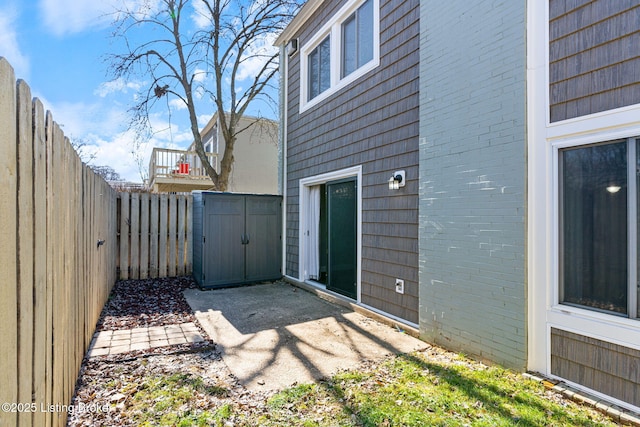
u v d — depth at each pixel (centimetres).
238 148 1427
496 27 329
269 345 384
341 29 610
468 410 250
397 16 467
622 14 253
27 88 150
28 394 151
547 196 293
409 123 443
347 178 572
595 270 271
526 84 305
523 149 305
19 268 141
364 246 525
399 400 264
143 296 600
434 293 391
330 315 502
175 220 769
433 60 397
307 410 254
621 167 256
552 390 275
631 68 248
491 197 331
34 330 160
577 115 276
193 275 752
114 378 298
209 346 373
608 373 259
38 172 168
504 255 319
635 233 250
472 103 350
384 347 381
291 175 762
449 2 378
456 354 360
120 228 714
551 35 292
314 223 699
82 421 237
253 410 254
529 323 303
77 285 290
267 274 742
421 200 412
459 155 363
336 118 603
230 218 695
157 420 239
